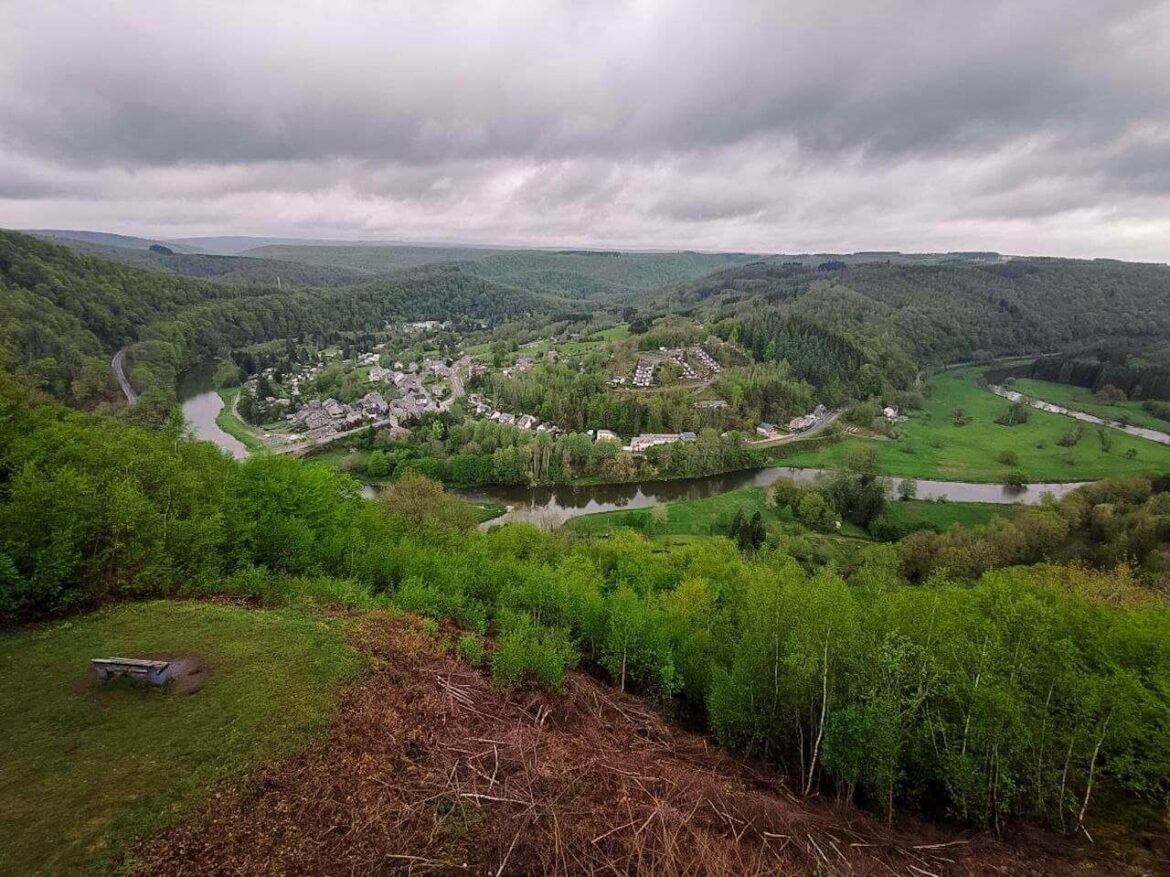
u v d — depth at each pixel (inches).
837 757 597.0
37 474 755.4
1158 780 564.7
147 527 779.4
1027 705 573.9
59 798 399.2
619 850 426.6
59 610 665.0
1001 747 568.4
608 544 1764.3
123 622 655.1
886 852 506.6
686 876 413.1
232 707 514.3
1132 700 557.6
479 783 471.8
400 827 414.0
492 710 600.1
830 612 689.0
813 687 671.8
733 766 665.0
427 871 381.7
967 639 645.9
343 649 636.1
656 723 738.2
